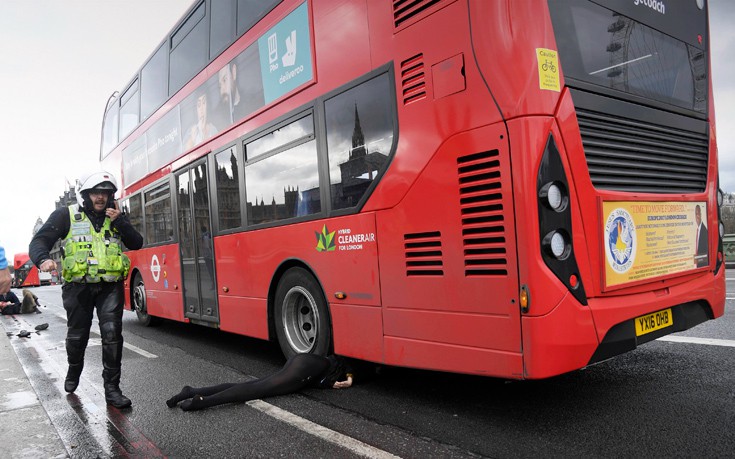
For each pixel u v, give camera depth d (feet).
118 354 14.52
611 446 9.69
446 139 11.18
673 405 11.59
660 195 12.23
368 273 13.41
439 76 11.34
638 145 12.07
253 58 18.57
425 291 11.77
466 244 10.87
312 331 16.43
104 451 10.90
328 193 14.85
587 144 10.80
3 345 24.54
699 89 14.43
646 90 12.60
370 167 13.29
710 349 16.15
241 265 19.61
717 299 13.87
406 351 12.31
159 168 27.45
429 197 11.62
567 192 10.11
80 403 14.65
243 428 11.96
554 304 9.75
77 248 14.15
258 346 22.89
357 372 15.25
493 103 10.29
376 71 13.05
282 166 16.96
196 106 23.16
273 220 17.54
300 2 16.05
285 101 16.79
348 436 11.05
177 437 11.60
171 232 26.13
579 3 11.21
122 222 14.62
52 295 83.15
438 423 11.51
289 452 10.42
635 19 12.60
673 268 12.42
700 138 14.12
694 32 14.55
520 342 9.94
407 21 12.19
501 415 11.76
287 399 14.05
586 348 10.09
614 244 10.86
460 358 11.05
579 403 12.21
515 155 9.92
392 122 12.58
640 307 11.18
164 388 16.22
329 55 14.78
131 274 33.01
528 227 9.77
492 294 10.39
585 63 11.09
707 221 13.85
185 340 25.91
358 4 13.70
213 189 21.67
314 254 15.43
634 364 15.12
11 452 10.52
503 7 10.23
